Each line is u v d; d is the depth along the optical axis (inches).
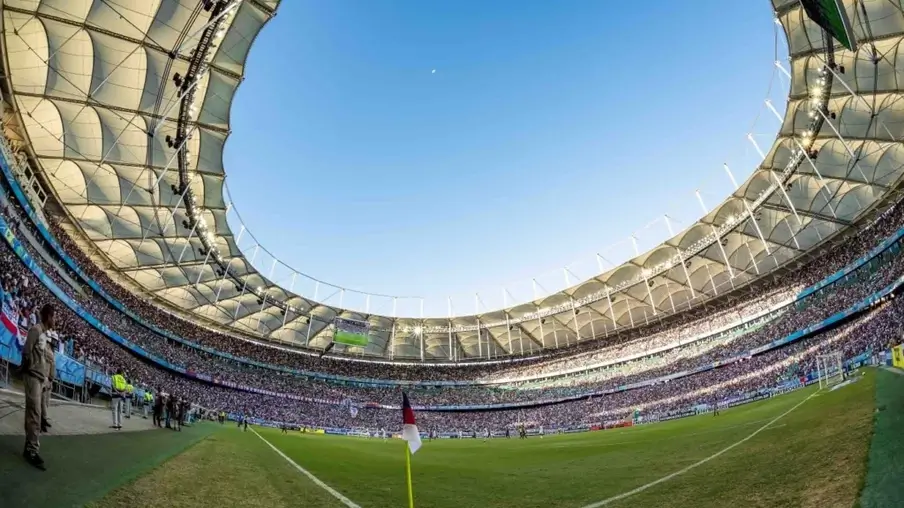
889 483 251.1
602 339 3112.7
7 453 279.7
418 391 3176.7
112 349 1622.8
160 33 1161.4
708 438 748.6
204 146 1549.0
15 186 1189.7
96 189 1565.0
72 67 1147.3
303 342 3149.6
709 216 2210.9
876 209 1862.7
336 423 2672.2
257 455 651.5
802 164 1786.4
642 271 2632.9
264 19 1273.4
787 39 1407.5
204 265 2230.6
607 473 510.6
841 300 1905.8
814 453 384.8
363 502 372.2
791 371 1867.6
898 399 535.5
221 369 2600.9
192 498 302.4
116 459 373.4
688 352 2588.6
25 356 281.7
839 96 1461.6
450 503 383.9
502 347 3410.4
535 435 2217.0
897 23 1184.2
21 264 1152.2
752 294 2512.3
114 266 2075.5
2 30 992.2
